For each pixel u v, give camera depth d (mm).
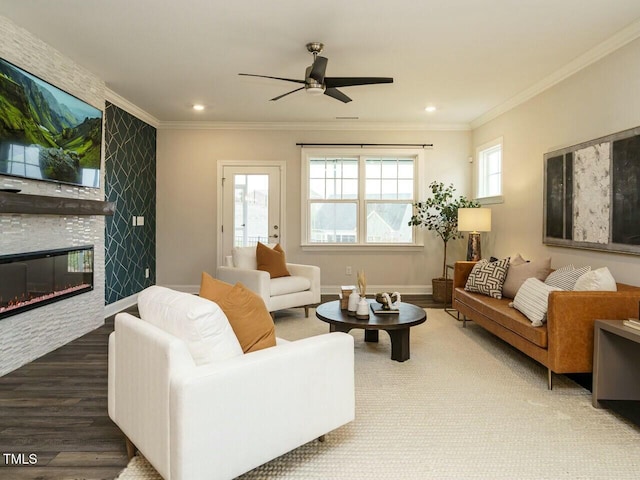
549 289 2844
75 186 3662
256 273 4094
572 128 3650
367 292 6031
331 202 6070
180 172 5926
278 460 1792
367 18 2854
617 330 2166
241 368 1467
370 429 2078
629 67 2980
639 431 2068
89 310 3904
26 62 3014
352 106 5055
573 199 3590
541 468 1749
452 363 3072
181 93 4566
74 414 2219
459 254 6039
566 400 2434
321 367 1734
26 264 2992
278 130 5938
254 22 2920
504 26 2951
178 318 1552
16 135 2826
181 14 2811
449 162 5969
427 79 4066
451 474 1700
